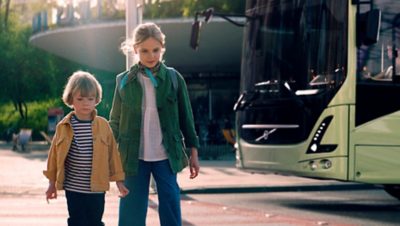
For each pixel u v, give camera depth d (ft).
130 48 22.98
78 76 21.06
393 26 38.86
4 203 46.96
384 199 49.57
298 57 40.88
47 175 21.15
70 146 20.83
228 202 48.16
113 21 97.71
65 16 105.70
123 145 21.98
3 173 72.38
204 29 93.45
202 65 122.62
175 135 22.13
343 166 38.14
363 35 37.73
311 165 39.47
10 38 182.80
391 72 38.73
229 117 126.93
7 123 192.95
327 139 38.70
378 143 38.42
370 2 38.24
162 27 94.17
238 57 113.09
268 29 43.86
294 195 53.36
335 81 38.50
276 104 42.22
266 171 42.98
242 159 45.32
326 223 36.11
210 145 104.73
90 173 20.86
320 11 39.70
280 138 41.78
